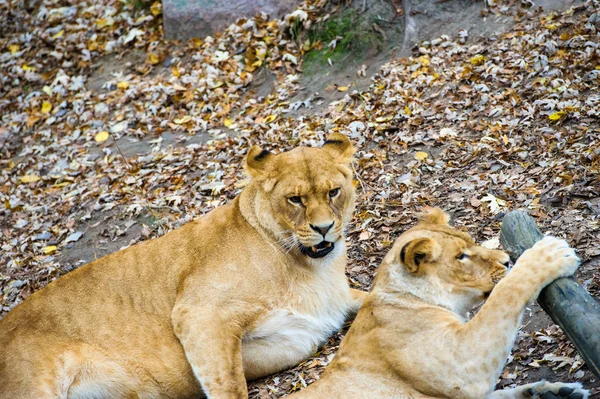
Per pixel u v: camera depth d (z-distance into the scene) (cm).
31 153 1780
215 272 941
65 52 2061
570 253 708
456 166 1280
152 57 1927
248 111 1677
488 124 1359
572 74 1406
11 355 930
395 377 752
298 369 952
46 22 2189
